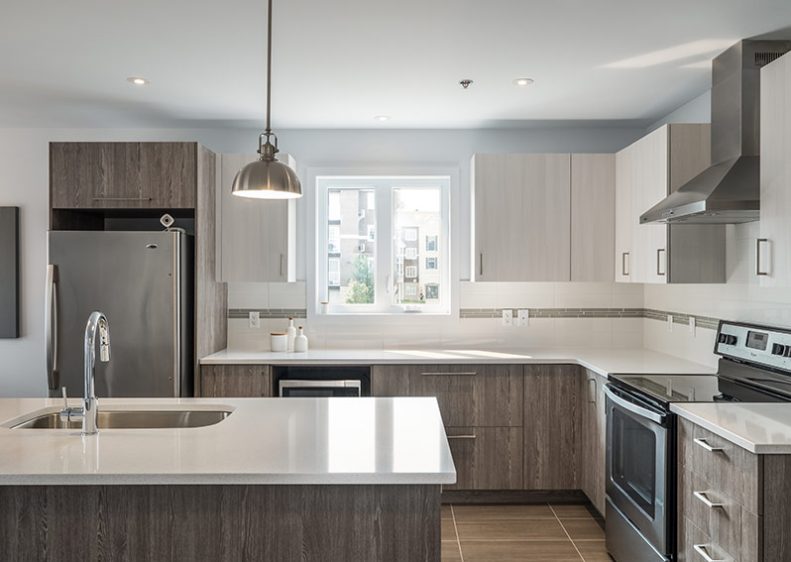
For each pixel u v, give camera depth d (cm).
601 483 331
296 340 409
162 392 353
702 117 347
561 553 305
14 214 424
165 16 243
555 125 421
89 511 167
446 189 445
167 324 353
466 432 372
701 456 212
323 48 277
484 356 382
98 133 431
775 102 225
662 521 235
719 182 256
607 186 399
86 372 194
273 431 199
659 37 265
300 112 388
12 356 431
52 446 181
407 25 252
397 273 448
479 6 234
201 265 372
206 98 356
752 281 294
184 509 168
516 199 400
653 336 414
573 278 400
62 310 352
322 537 168
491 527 338
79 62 297
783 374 258
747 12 240
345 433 197
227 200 402
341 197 447
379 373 373
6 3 232
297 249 434
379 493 168
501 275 400
